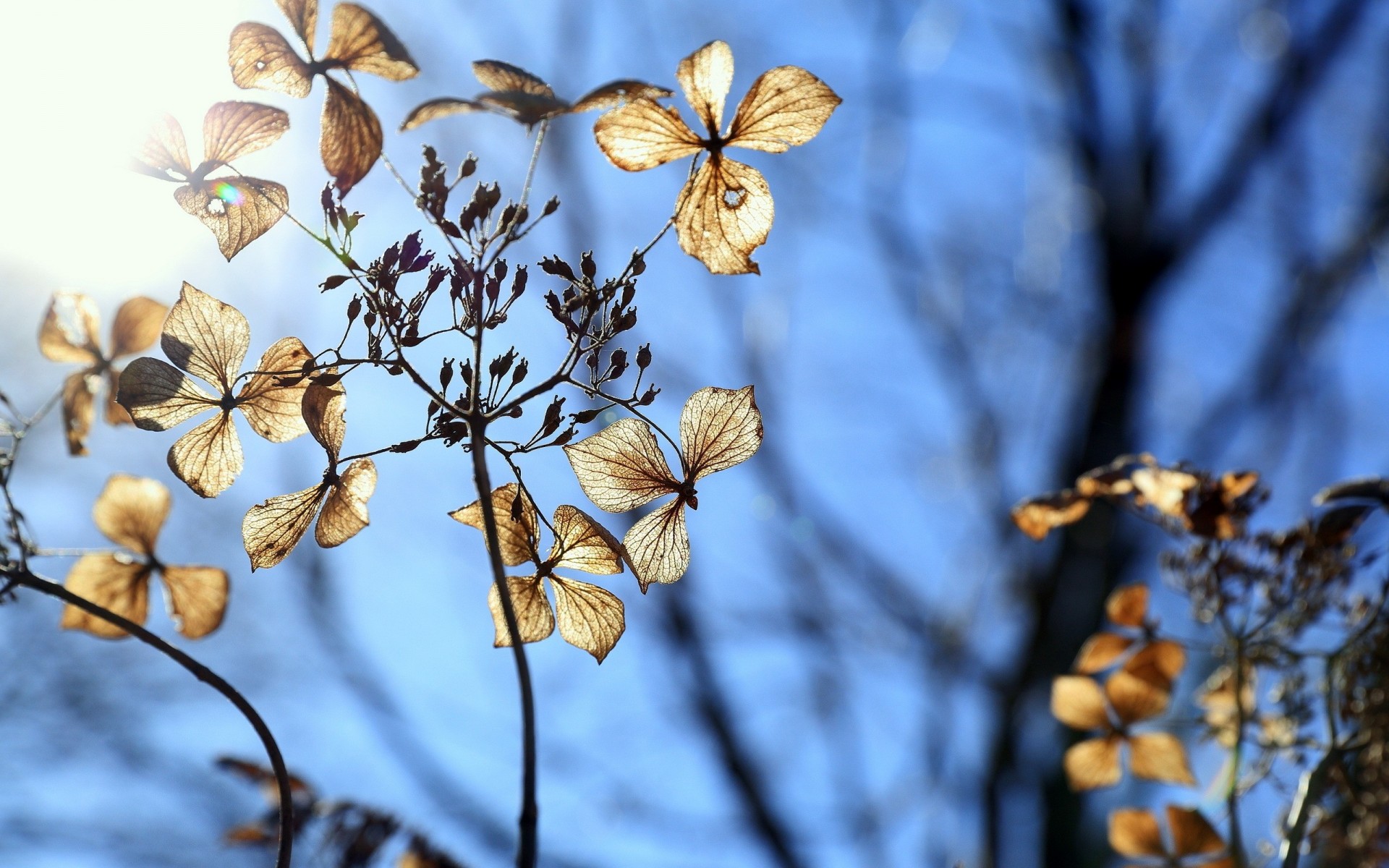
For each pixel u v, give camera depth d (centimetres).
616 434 59
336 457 59
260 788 72
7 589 59
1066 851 252
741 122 59
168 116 58
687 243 59
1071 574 281
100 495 63
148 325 64
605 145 59
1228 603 69
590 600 60
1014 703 277
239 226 58
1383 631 66
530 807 56
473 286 58
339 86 58
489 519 57
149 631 58
